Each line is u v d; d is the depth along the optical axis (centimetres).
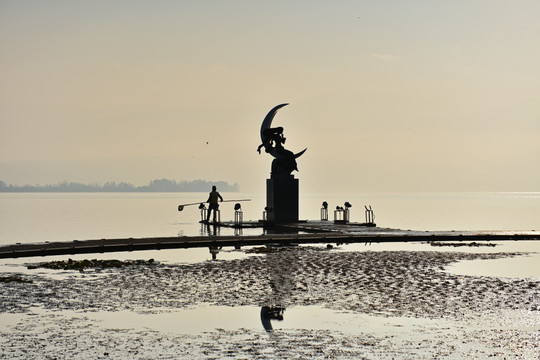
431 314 2177
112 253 3850
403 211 12588
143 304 2356
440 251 3862
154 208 14100
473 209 13975
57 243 3931
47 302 2388
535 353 1761
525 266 3216
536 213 11500
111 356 1752
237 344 1856
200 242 3956
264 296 2486
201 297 2470
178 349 1811
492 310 2219
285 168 6031
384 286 2662
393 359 1717
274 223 5988
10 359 1723
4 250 3550
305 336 1933
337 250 3900
